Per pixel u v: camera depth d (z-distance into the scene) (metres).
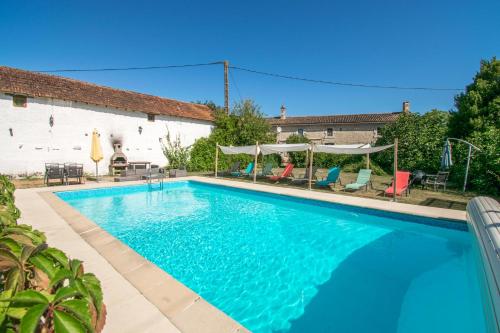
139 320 3.36
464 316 4.72
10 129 15.59
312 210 11.91
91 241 6.10
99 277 4.45
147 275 4.52
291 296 5.36
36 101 16.39
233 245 7.89
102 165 19.42
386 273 6.32
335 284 5.80
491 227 4.18
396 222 9.53
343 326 4.48
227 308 4.99
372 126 31.97
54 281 1.50
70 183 15.18
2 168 15.44
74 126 17.95
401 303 5.12
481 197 6.54
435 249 7.64
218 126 27.30
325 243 8.09
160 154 22.94
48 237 6.32
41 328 1.43
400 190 12.00
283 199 13.01
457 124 19.27
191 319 3.39
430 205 10.47
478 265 4.58
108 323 3.29
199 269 6.43
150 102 23.30
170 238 8.42
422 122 21.94
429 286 5.70
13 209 3.35
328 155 26.70
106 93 20.70
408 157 20.69
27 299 1.29
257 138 26.47
